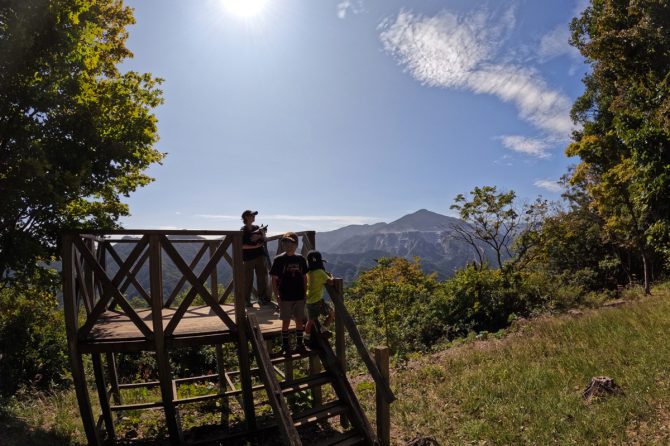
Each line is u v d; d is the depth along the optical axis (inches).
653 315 456.4
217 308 227.3
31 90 297.4
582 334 426.9
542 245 1438.2
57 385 419.5
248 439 247.6
